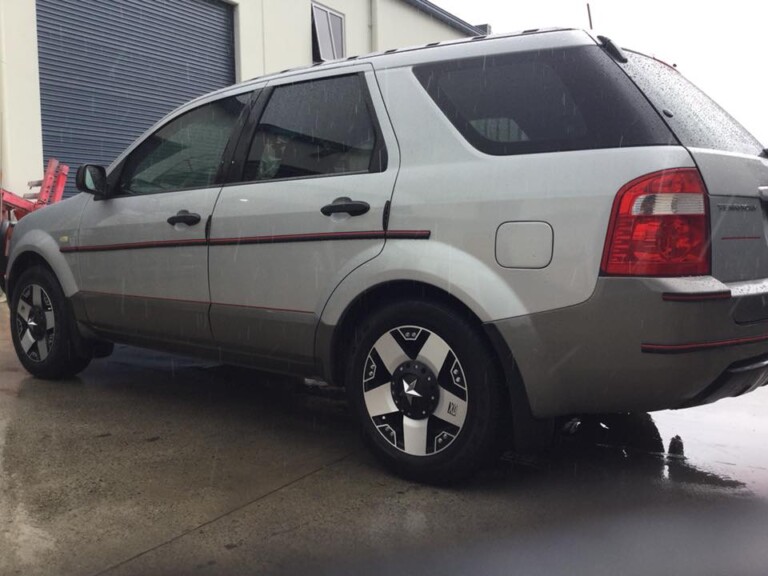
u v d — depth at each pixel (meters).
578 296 2.58
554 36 2.91
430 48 3.20
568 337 2.62
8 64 8.31
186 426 3.82
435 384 2.93
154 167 4.11
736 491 2.95
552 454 3.40
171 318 3.89
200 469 3.18
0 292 7.92
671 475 3.13
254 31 12.15
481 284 2.74
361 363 3.13
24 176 8.55
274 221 3.37
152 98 10.53
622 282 2.51
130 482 3.02
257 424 3.87
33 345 4.71
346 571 2.31
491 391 2.79
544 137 2.76
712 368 2.56
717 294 2.50
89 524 2.62
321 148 3.36
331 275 3.17
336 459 3.34
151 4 10.41
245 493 2.92
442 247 2.85
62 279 4.44
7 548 2.43
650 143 2.58
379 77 3.26
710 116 3.13
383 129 3.15
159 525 2.62
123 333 4.21
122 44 9.98
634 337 2.52
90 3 9.48
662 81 3.02
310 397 4.46
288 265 3.33
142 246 3.97
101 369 5.14
